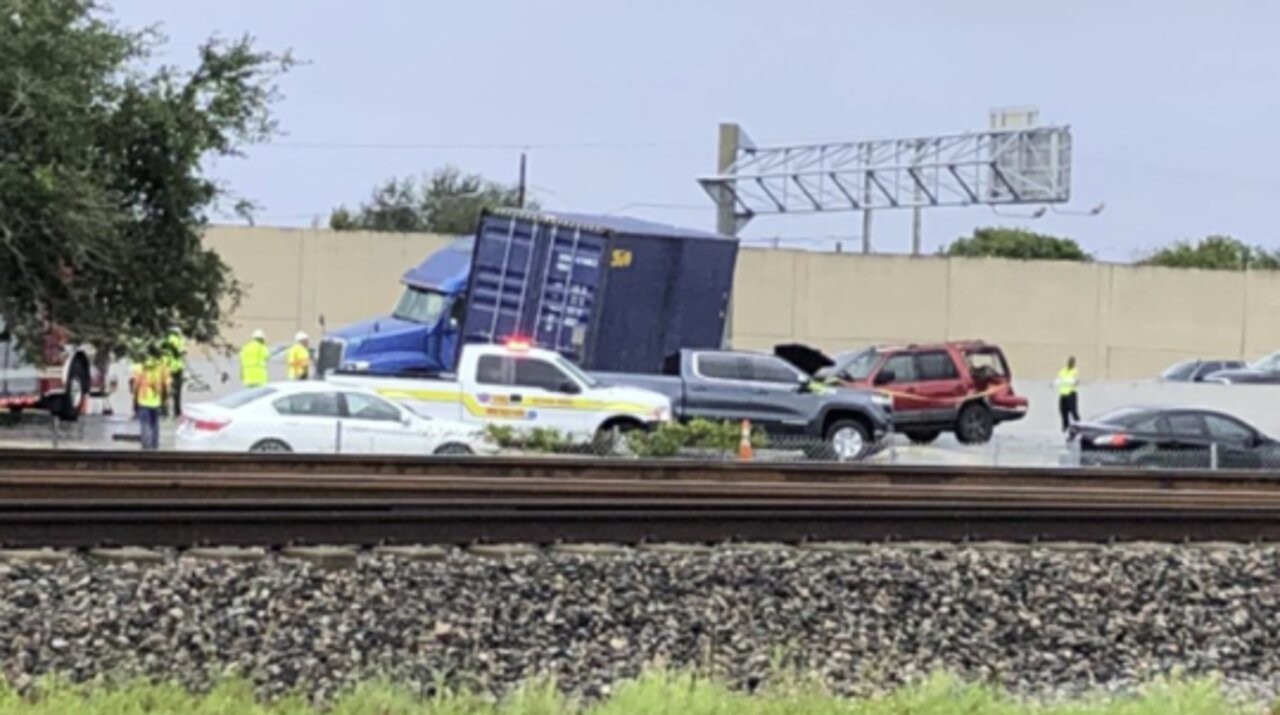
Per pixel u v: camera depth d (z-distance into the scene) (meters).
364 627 52.31
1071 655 57.75
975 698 45.91
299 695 45.38
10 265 104.06
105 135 107.62
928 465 103.50
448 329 147.50
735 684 49.91
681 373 134.50
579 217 146.12
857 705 44.75
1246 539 76.88
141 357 111.50
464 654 51.03
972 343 164.12
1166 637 60.38
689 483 84.25
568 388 122.62
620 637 54.22
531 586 57.84
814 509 72.44
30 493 70.25
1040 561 66.88
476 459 89.56
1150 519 76.06
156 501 66.75
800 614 58.22
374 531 64.38
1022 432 179.00
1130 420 131.75
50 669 46.59
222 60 110.19
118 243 107.00
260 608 53.34
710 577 60.88
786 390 134.62
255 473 83.12
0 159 102.31
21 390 135.50
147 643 49.44
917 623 58.91
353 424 110.56
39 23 103.00
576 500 73.62
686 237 144.88
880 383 154.75
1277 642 60.91
